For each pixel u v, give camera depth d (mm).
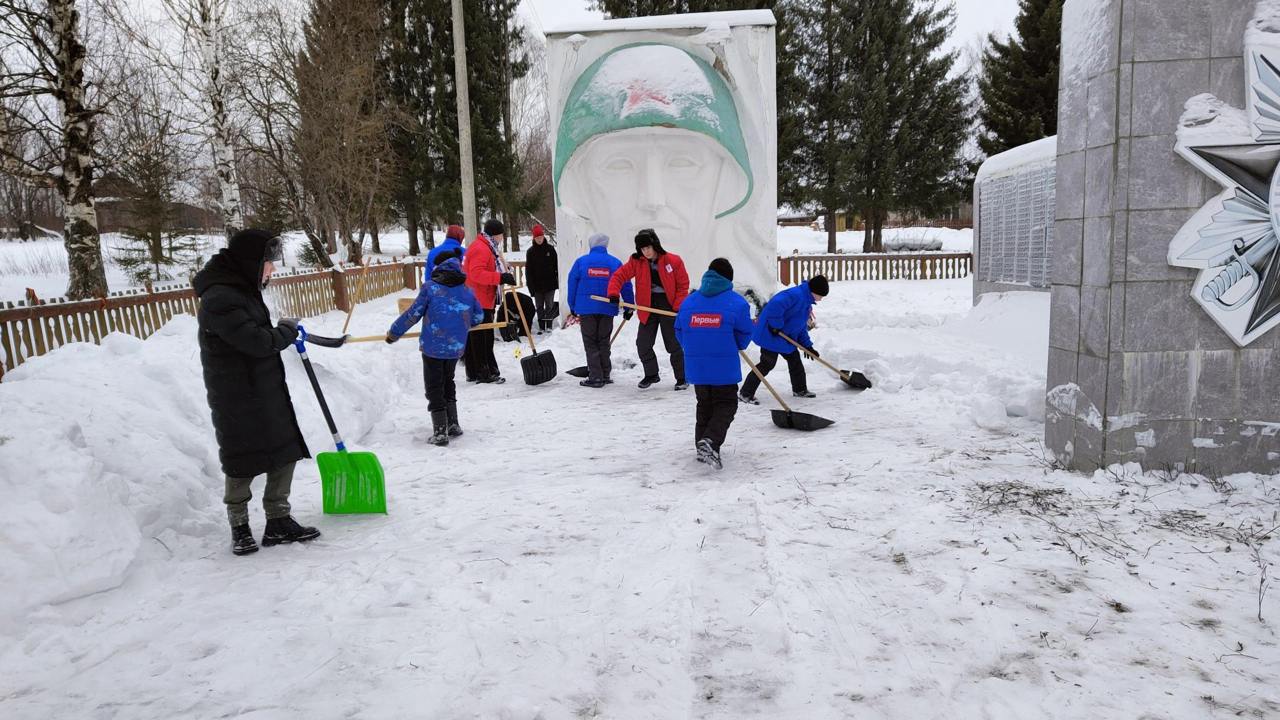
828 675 2615
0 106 13273
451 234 9594
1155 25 4176
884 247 32781
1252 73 4129
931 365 8031
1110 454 4477
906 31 29641
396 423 7168
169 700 2605
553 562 3703
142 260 21156
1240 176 4203
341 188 25797
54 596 3236
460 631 3029
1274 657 2609
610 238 11508
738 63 10984
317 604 3330
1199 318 4324
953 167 30906
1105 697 2420
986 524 3867
